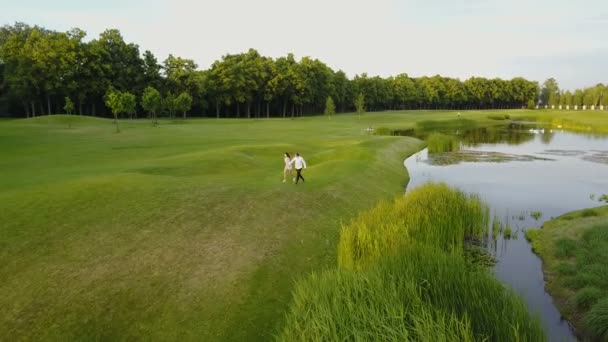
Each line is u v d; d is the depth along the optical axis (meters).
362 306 9.02
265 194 21.22
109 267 12.80
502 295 9.84
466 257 16.61
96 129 61.47
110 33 97.81
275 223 17.91
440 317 8.24
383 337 7.98
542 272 15.45
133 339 10.37
